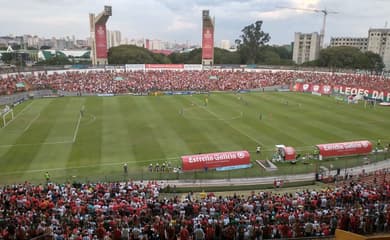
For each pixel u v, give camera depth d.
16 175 41.19
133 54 165.25
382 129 62.75
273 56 186.88
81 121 67.25
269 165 45.44
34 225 22.22
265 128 62.81
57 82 104.88
